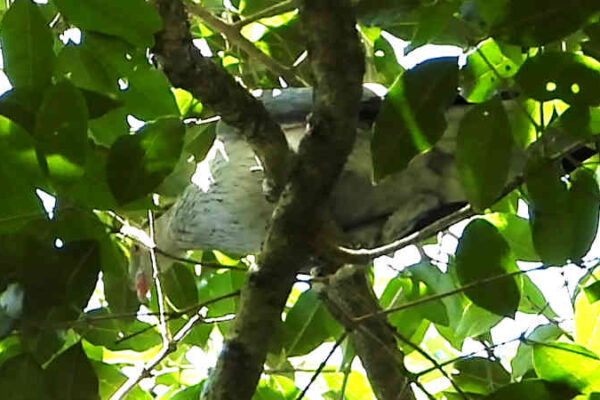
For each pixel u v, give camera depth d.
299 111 5.39
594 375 3.91
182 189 4.01
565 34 3.36
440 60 3.39
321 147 3.69
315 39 3.61
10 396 3.54
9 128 3.37
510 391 3.91
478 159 3.39
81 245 3.57
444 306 5.39
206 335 5.59
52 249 3.54
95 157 3.66
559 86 3.54
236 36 5.32
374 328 4.98
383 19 4.30
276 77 6.11
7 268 3.52
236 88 3.89
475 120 3.38
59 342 3.69
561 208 3.75
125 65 4.04
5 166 3.39
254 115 3.94
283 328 5.33
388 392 4.97
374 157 3.42
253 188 5.40
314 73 3.66
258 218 5.48
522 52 3.92
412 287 5.54
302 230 3.83
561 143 3.88
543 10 3.34
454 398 4.59
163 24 3.55
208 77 3.77
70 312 3.57
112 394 5.16
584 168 3.85
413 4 4.25
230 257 6.08
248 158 5.42
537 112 4.04
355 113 3.67
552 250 3.78
